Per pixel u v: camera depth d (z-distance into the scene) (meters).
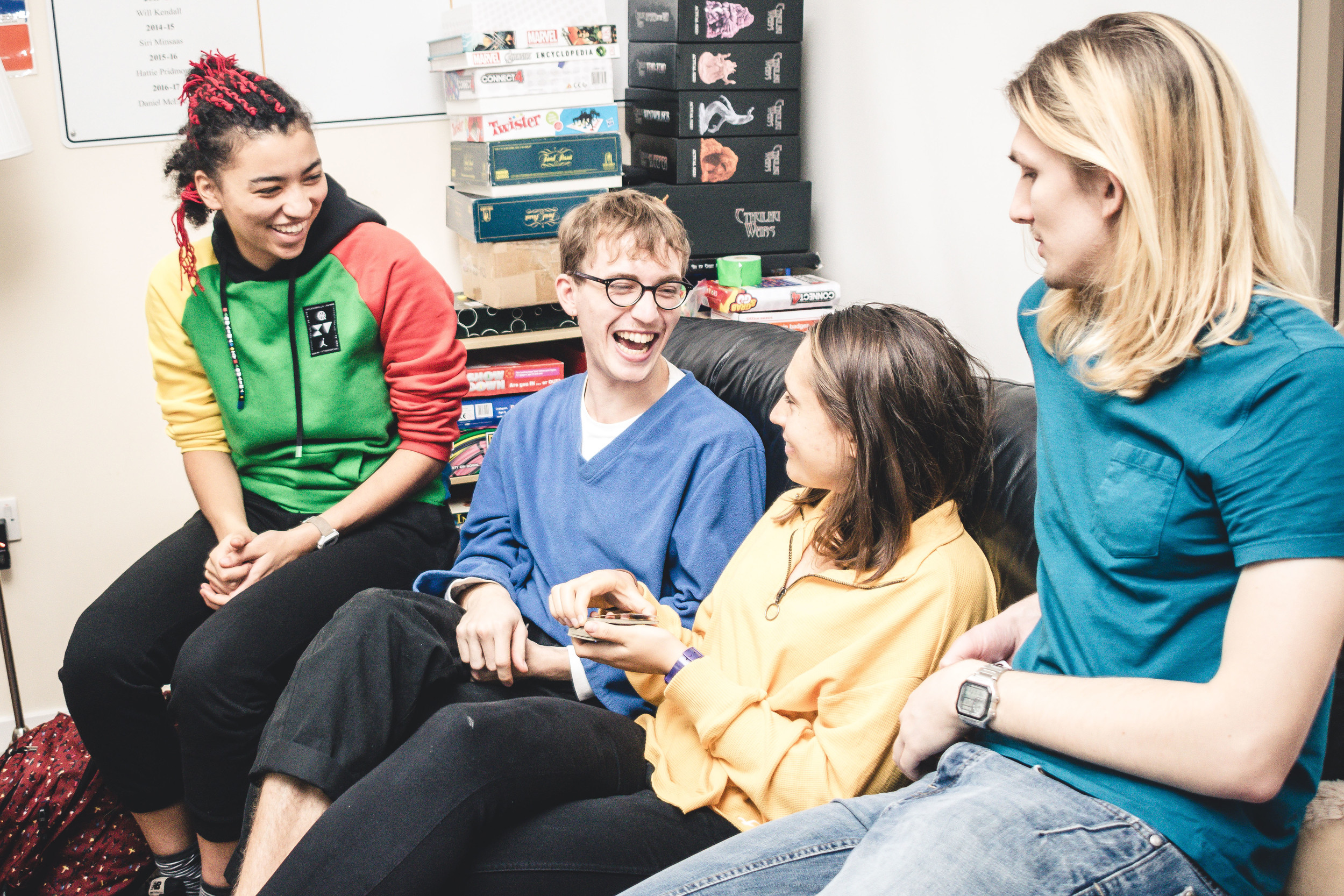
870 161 2.46
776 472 1.62
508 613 1.44
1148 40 0.85
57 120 2.33
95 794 1.81
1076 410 0.96
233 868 1.22
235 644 1.53
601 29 2.31
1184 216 0.83
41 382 2.42
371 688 1.26
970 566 1.15
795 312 2.42
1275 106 1.54
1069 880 0.82
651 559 1.46
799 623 1.19
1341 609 0.76
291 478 1.88
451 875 1.07
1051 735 0.88
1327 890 0.92
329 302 1.80
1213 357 0.83
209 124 1.60
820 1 2.58
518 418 1.66
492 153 2.26
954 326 2.23
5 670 2.46
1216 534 0.84
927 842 0.85
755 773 1.12
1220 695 0.79
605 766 1.23
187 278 1.82
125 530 2.55
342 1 2.46
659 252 1.45
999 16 1.99
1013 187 2.00
